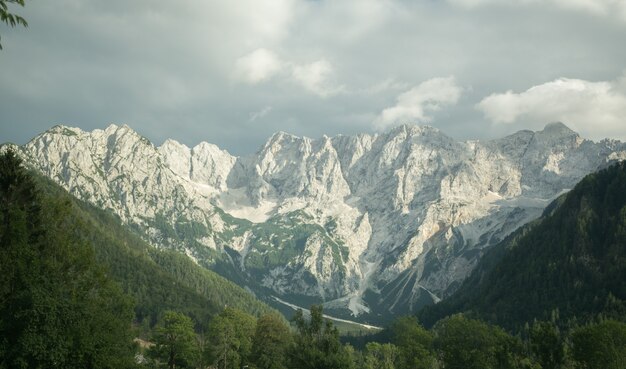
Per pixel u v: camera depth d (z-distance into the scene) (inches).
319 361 3668.8
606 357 4507.9
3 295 2812.5
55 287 2947.8
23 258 2913.4
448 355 5615.2
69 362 2849.4
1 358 2610.7
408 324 6732.3
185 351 6195.9
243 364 6766.7
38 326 2714.1
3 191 3157.0
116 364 3245.6
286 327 6259.8
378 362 6840.6
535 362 4690.0
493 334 5536.4
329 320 3914.9
